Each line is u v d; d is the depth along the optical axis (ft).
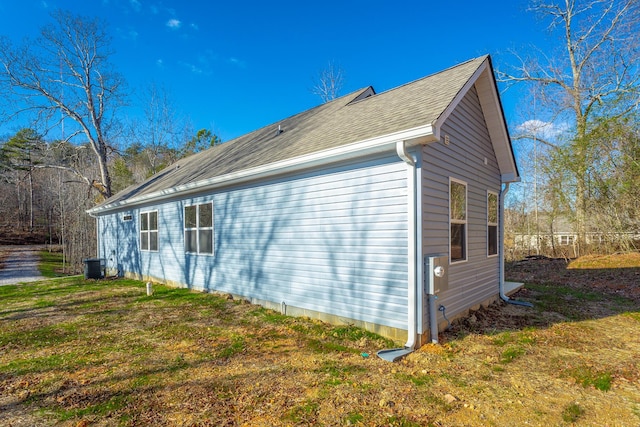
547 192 46.65
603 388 10.89
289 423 8.98
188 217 30.04
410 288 14.55
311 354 13.96
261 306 22.45
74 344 15.79
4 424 9.09
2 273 48.93
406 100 18.97
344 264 17.37
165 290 29.81
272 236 21.63
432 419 9.16
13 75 56.08
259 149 28.32
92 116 64.18
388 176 15.60
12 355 14.49
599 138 39.04
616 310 21.16
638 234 39.42
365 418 9.18
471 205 20.08
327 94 85.20
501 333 16.58
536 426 8.86
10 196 127.34
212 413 9.49
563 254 43.14
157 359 13.70
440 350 14.14
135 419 9.24
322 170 18.45
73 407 9.95
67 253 56.34
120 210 42.11
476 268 20.66
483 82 20.12
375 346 14.67
